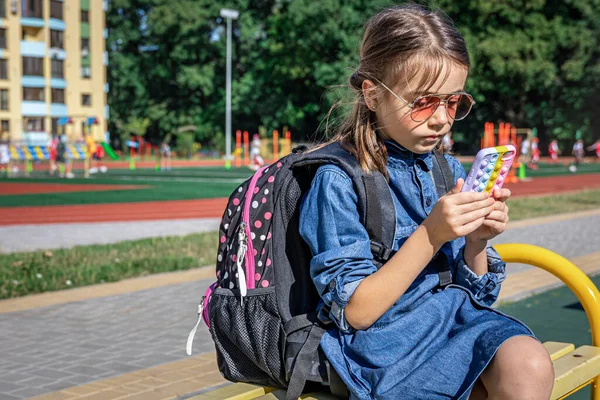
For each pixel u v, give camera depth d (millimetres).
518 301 6250
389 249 1961
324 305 1953
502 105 54656
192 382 4184
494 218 1902
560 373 2293
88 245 10055
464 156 54375
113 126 67000
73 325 5688
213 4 61938
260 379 2176
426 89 1882
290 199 2047
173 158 58875
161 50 63406
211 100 64688
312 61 53219
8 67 56906
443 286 2066
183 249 9438
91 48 60750
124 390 4039
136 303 6473
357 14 50719
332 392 1983
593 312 2586
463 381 1779
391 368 1847
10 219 14523
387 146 2064
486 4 47219
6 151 34844
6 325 5684
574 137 55844
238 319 2064
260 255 2051
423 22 1915
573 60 50094
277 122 59281
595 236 10453
